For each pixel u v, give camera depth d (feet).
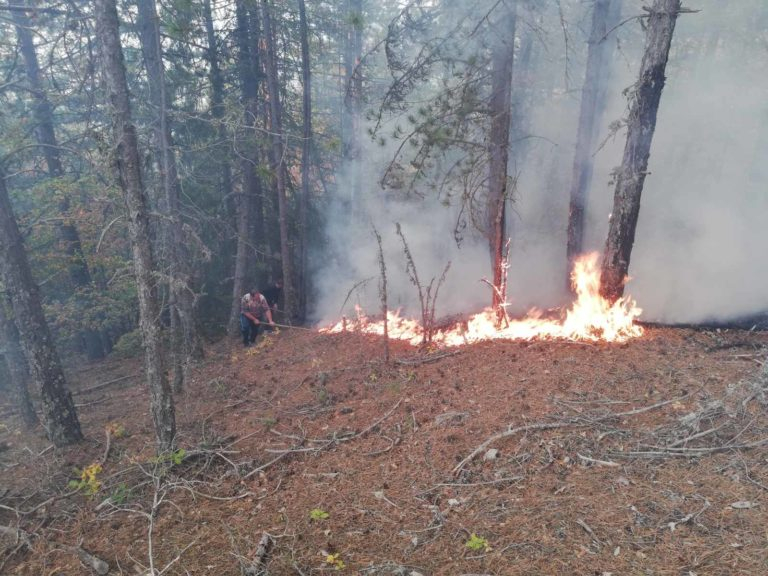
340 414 19.19
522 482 13.23
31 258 32.83
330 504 13.62
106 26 14.14
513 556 10.72
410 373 21.34
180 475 16.24
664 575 9.59
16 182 33.55
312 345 30.30
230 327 40.29
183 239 27.35
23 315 18.98
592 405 16.15
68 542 13.43
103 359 42.50
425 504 13.03
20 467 18.93
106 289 37.60
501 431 15.48
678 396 15.83
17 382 24.16
